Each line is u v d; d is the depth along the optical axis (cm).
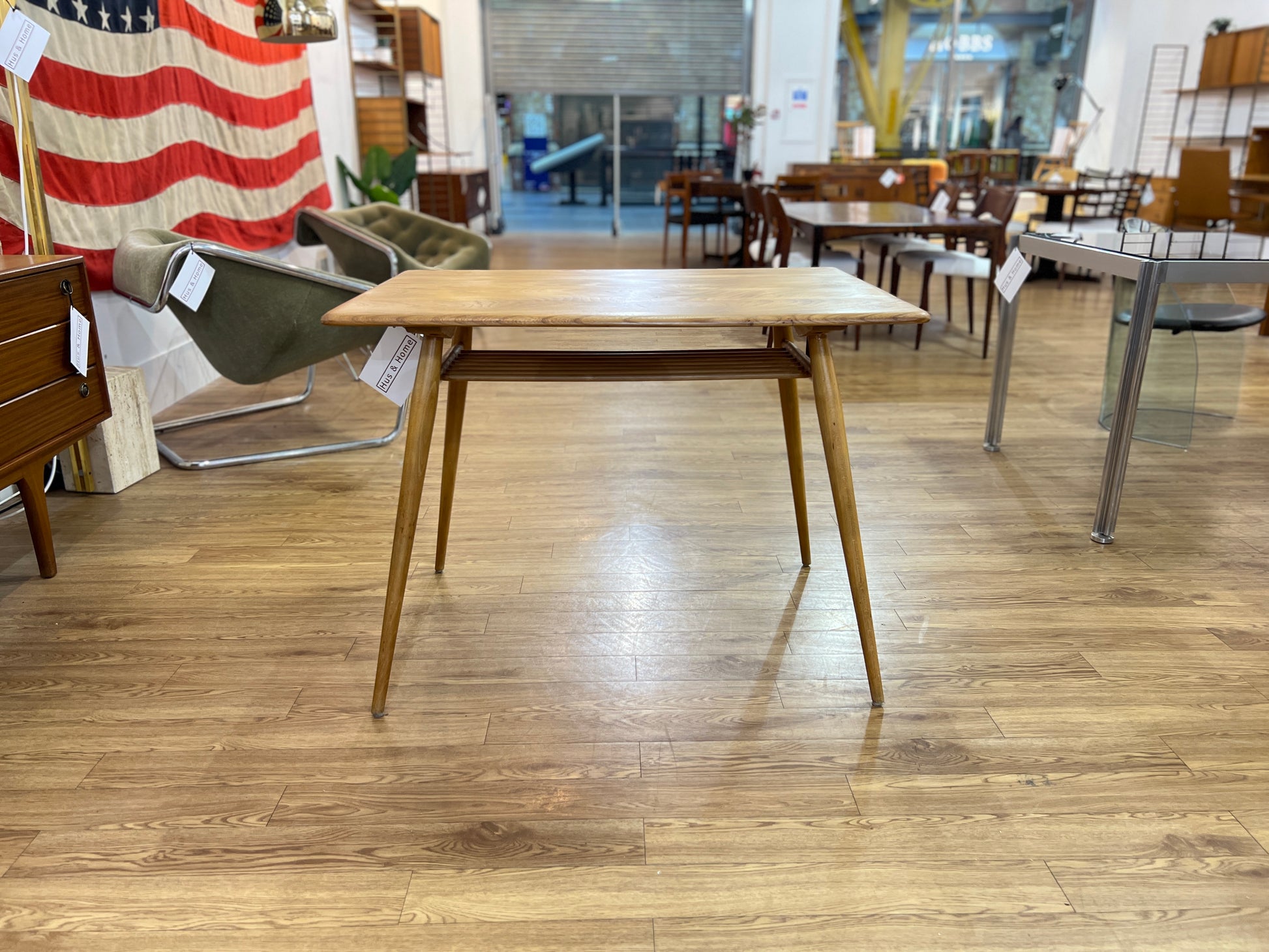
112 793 143
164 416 353
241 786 145
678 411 360
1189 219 738
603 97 1010
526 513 257
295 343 284
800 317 146
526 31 969
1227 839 133
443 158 936
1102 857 130
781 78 997
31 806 140
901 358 452
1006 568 223
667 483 280
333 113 586
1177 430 314
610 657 183
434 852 131
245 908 121
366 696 170
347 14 620
